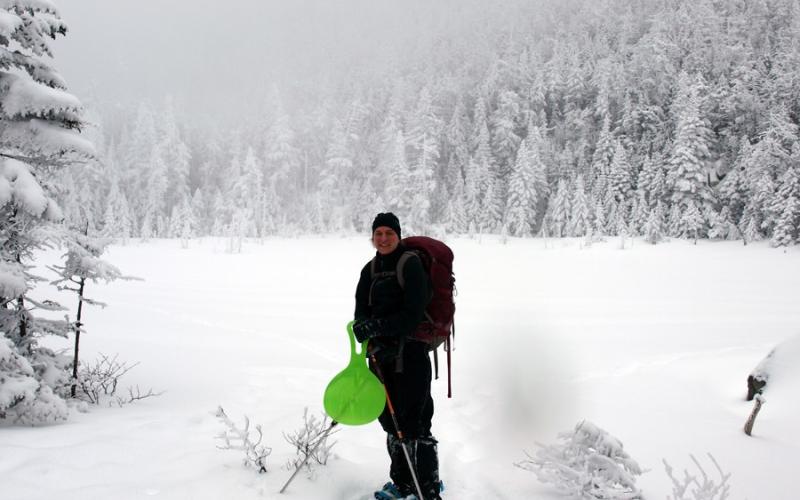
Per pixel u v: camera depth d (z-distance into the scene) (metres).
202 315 13.27
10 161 4.55
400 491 2.94
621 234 50.62
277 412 4.93
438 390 6.49
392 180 61.09
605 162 61.59
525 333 11.45
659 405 5.52
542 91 77.00
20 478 2.88
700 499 2.55
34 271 21.28
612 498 2.80
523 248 50.19
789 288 23.81
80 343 8.73
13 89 4.55
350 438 4.27
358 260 38.03
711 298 19.67
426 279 2.90
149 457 3.34
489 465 3.62
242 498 2.76
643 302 18.12
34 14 4.80
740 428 4.62
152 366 7.27
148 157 71.50
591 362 8.30
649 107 66.06
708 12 80.88
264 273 27.84
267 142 73.69
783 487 3.25
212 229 66.88
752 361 7.02
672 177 52.97
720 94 61.91
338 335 10.89
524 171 60.06
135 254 39.59
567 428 4.67
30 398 3.93
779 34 72.12
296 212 70.69
